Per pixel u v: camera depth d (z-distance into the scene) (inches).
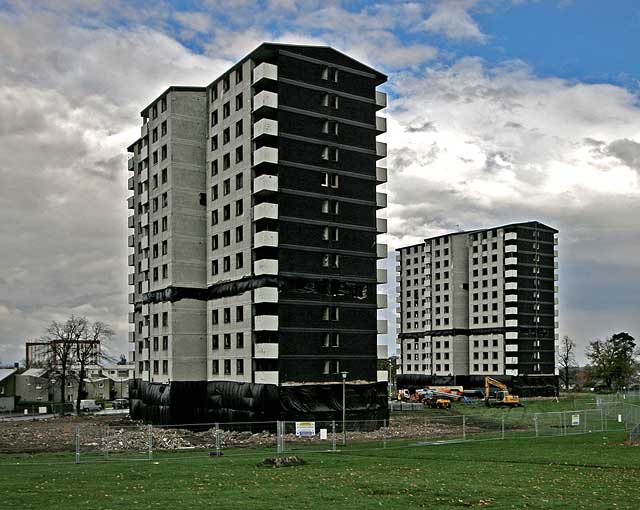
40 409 5182.1
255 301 3245.6
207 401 3597.4
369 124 3575.3
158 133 3858.3
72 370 5418.3
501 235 6688.0
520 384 6412.4
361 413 3334.2
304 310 3284.9
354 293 3440.0
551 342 6638.8
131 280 4655.5
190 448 2347.4
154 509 1084.5
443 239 7170.3
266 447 2386.8
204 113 3794.3
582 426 2945.4
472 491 1263.5
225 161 3592.5
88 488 1304.1
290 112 3348.9
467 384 6909.5
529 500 1175.0
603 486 1333.7
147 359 3973.9
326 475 1480.1
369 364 3427.7
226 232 3545.8
